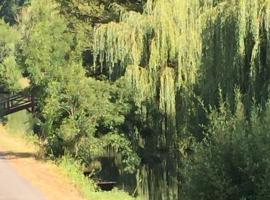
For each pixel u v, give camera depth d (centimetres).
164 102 3584
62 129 3203
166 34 3578
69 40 3634
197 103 3048
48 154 3394
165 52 3609
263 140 1675
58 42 3528
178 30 3556
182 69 3469
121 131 3809
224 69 2672
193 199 1758
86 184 2770
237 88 2553
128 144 3838
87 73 4256
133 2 5172
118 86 3666
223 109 2061
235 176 1697
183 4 3509
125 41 3816
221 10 2659
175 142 3653
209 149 1767
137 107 3762
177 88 3578
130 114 3834
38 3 5116
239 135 1700
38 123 3625
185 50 3450
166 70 3584
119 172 4038
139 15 3828
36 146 3822
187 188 1795
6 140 4609
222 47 2662
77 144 3306
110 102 3538
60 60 3475
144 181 3950
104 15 5353
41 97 3478
